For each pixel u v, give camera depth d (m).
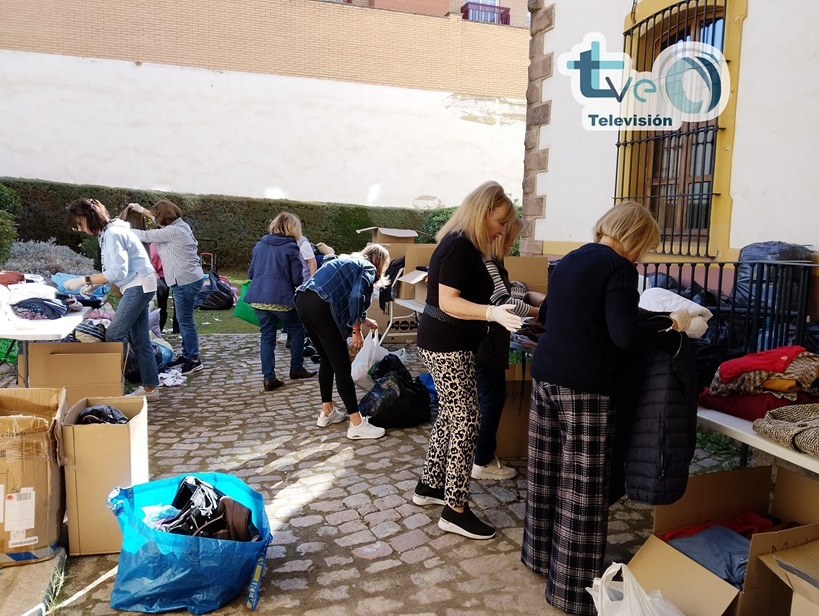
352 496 3.23
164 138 14.16
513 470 3.51
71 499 2.54
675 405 1.98
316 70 15.47
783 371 2.26
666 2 4.86
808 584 1.74
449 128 16.11
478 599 2.36
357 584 2.45
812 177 3.89
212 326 8.31
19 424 2.35
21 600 2.20
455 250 2.59
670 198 5.00
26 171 13.49
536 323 3.06
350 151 15.40
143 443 2.74
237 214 14.41
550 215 6.48
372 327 5.12
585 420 2.16
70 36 13.76
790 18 4.01
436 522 2.96
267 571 2.53
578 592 2.25
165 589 2.20
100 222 4.24
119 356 3.78
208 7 14.52
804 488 2.42
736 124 4.41
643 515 3.08
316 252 6.29
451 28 16.23
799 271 3.70
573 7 6.00
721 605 1.93
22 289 3.82
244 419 4.49
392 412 4.22
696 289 4.30
